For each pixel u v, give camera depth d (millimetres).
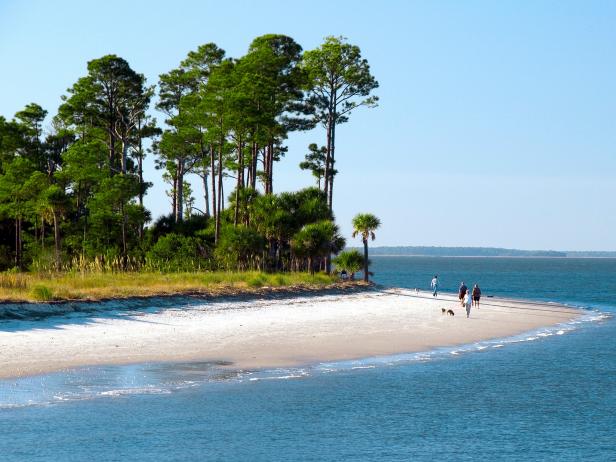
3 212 94062
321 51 101875
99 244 91375
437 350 44156
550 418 29312
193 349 39094
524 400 32156
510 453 24906
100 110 105750
